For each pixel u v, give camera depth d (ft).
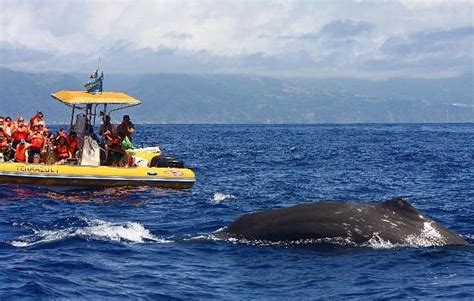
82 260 49.73
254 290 42.27
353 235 50.75
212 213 77.20
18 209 76.84
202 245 53.16
